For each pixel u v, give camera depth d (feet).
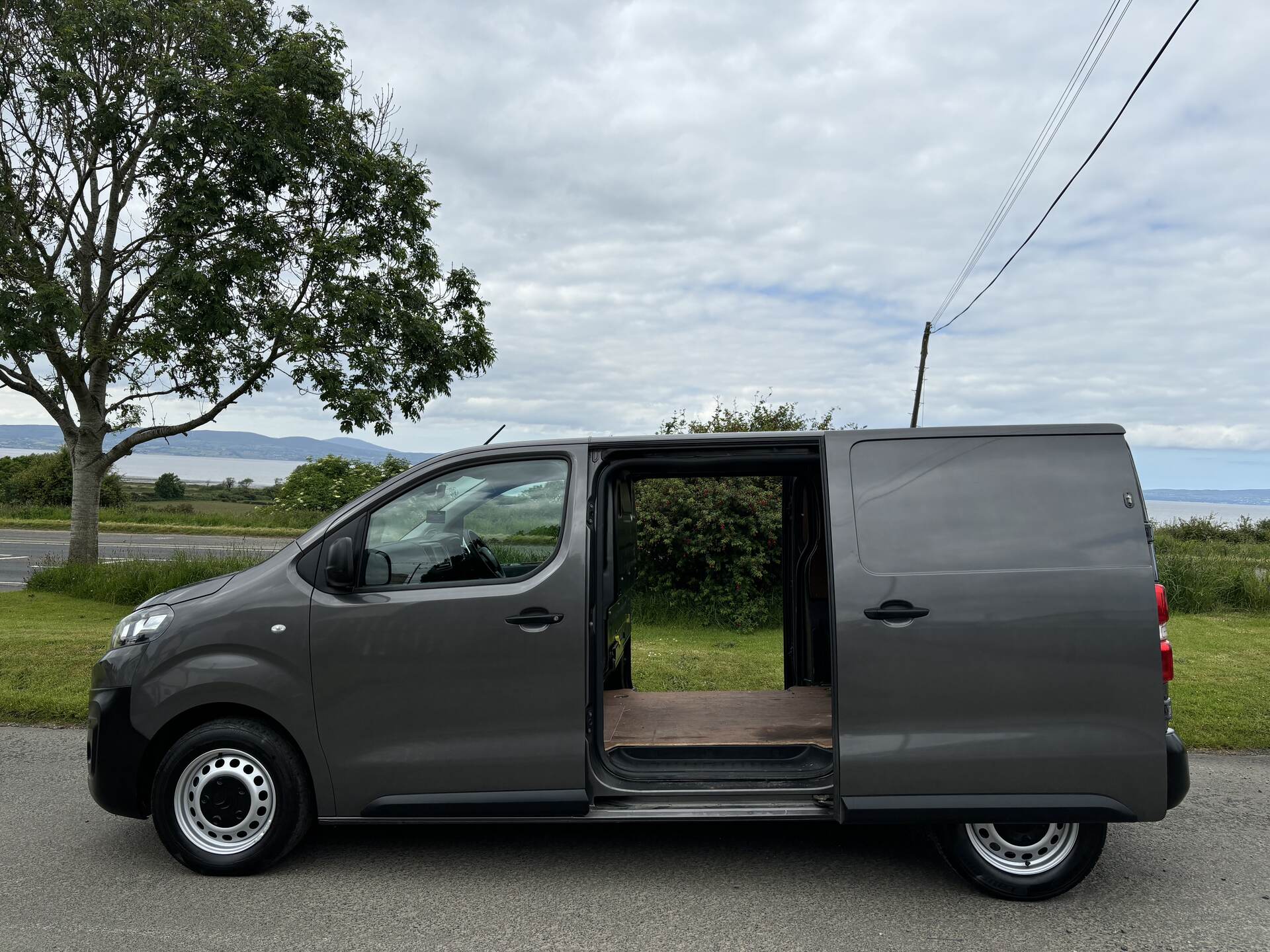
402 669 13.14
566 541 13.43
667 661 26.66
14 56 39.58
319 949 11.05
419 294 45.62
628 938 11.40
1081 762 12.30
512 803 13.01
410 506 13.87
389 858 14.20
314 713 13.15
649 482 36.99
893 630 12.55
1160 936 11.51
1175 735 12.55
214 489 180.04
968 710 12.44
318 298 42.83
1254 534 84.07
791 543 19.07
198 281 37.50
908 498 13.02
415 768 13.09
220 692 13.17
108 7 38.91
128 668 13.42
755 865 13.97
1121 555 12.63
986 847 12.87
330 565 12.97
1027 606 12.48
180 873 13.50
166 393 45.11
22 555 66.28
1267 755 20.22
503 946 11.16
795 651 19.03
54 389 44.75
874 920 11.99
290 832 13.24
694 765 14.14
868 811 12.39
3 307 37.01
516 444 14.05
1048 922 11.94
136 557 52.65
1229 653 29.84
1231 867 13.89
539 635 13.10
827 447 13.39
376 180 44.06
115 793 13.25
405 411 45.98
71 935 11.38
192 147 38.86
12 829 15.37
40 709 22.88
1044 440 13.14
